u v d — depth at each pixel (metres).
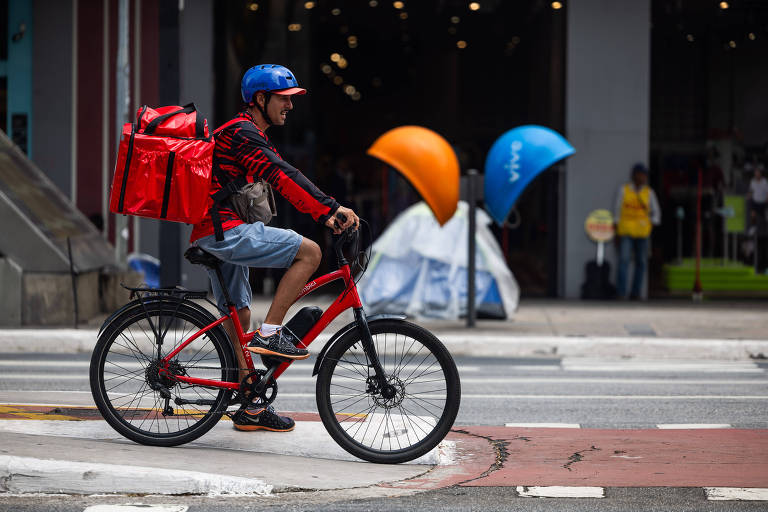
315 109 48.06
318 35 49.59
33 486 10.78
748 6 37.66
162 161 11.55
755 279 39.03
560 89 37.16
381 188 47.81
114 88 36.62
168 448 12.26
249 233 11.84
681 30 38.09
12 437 12.29
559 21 37.44
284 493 10.85
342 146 72.44
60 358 22.48
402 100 70.31
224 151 11.85
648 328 26.84
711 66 38.28
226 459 11.80
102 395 12.27
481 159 47.25
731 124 38.62
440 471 11.98
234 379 12.30
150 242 35.97
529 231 40.16
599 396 17.64
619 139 36.09
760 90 38.34
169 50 25.19
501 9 46.19
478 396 17.62
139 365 12.34
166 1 25.11
